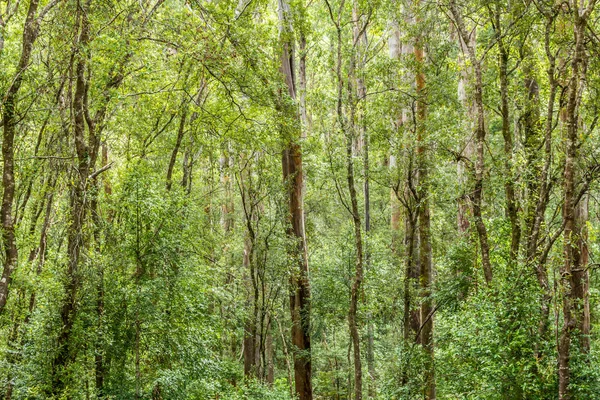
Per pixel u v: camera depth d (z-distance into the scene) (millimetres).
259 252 19641
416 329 17781
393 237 21297
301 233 18922
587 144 10734
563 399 8930
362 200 26453
